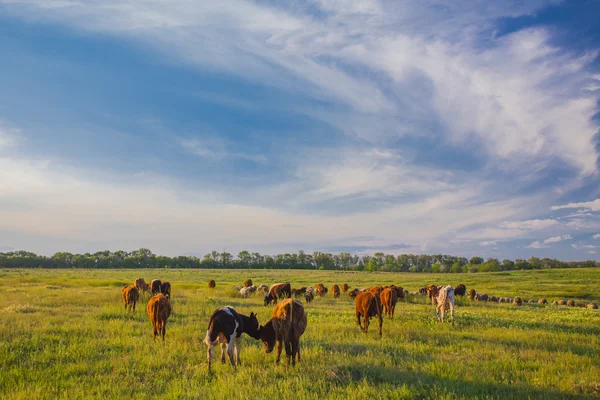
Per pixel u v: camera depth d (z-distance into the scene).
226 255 171.00
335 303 27.64
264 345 10.54
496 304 31.38
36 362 9.41
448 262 163.88
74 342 11.23
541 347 11.73
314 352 10.23
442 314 16.77
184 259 165.62
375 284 60.53
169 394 7.30
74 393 7.41
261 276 84.88
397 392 7.30
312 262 172.88
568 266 141.62
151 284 25.58
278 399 7.00
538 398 7.19
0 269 106.62
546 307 31.81
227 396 7.16
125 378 8.32
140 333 12.92
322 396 7.17
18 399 6.94
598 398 7.25
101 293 25.39
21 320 14.23
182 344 11.23
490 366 9.29
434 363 9.38
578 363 9.77
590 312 24.81
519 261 142.50
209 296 28.33
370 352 10.28
